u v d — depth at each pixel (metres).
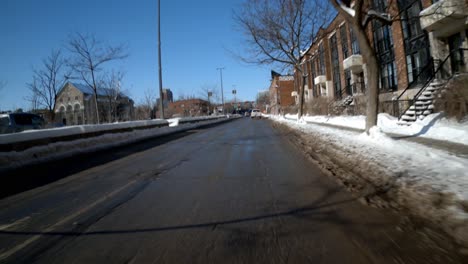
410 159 5.68
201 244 2.88
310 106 27.98
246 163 7.36
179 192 4.86
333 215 3.53
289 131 16.69
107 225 3.50
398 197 3.91
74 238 3.16
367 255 2.52
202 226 3.35
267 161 7.56
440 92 10.36
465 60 13.24
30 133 8.80
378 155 6.42
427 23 13.27
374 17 8.57
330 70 32.88
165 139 15.16
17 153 7.99
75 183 5.80
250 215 3.66
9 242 3.12
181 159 8.31
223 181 5.53
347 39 26.33
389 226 3.10
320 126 16.16
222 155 8.84
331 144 9.20
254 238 2.98
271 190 4.79
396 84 18.67
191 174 6.25
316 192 4.56
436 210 3.28
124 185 5.47
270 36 19.02
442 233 2.82
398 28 17.14
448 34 13.98
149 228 3.36
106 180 5.95
